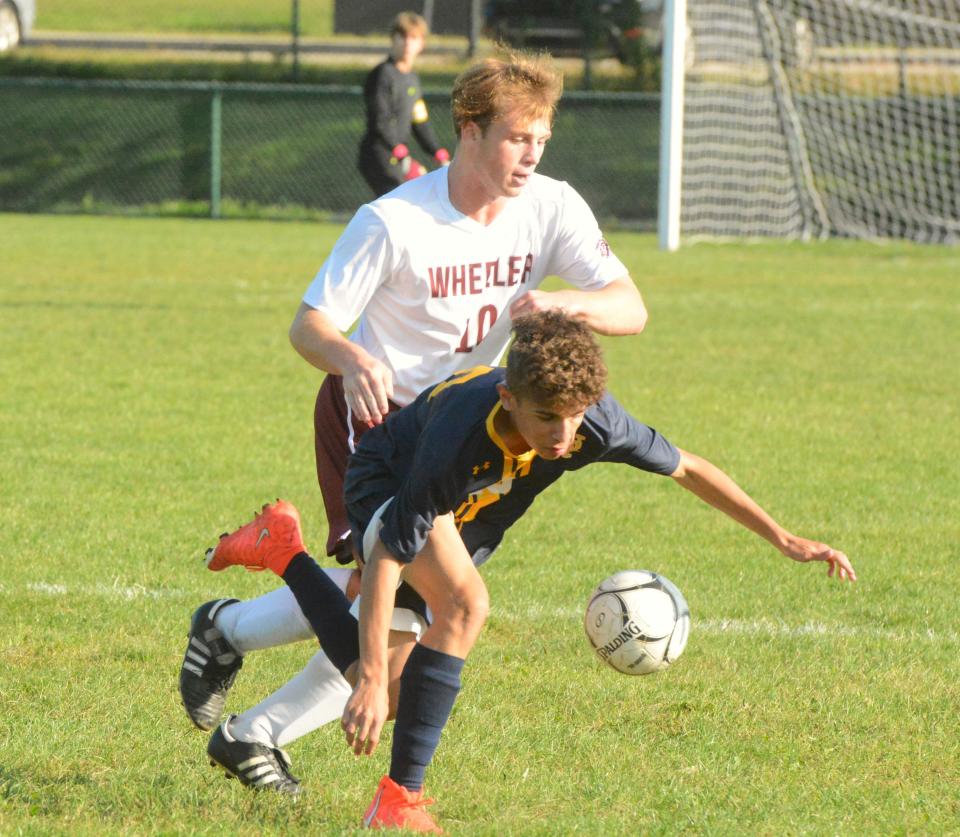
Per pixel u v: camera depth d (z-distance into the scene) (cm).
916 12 7856
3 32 9719
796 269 5866
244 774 1210
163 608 1758
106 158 8300
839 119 7638
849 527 2234
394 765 1145
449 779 1262
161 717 1400
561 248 1352
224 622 1284
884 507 2362
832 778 1282
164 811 1167
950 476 2594
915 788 1262
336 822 1159
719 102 7575
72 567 1914
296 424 2908
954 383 3503
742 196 7450
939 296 5084
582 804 1209
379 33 9938
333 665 1195
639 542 2131
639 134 7919
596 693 1501
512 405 1073
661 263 6000
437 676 1128
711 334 4197
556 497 2395
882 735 1396
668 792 1235
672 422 3000
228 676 1295
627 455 1209
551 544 2114
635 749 1346
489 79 1239
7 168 8288
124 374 3378
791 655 1642
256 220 7844
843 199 7456
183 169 8231
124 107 8419
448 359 1336
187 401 3102
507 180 1262
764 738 1382
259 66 9356
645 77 8381
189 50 9762
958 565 2042
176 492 2342
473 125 1254
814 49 7712
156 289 4891
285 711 1221
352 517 1210
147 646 1617
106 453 2605
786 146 7481
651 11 8362
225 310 4441
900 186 7475
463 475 1097
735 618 1786
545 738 1370
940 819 1189
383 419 1278
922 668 1600
